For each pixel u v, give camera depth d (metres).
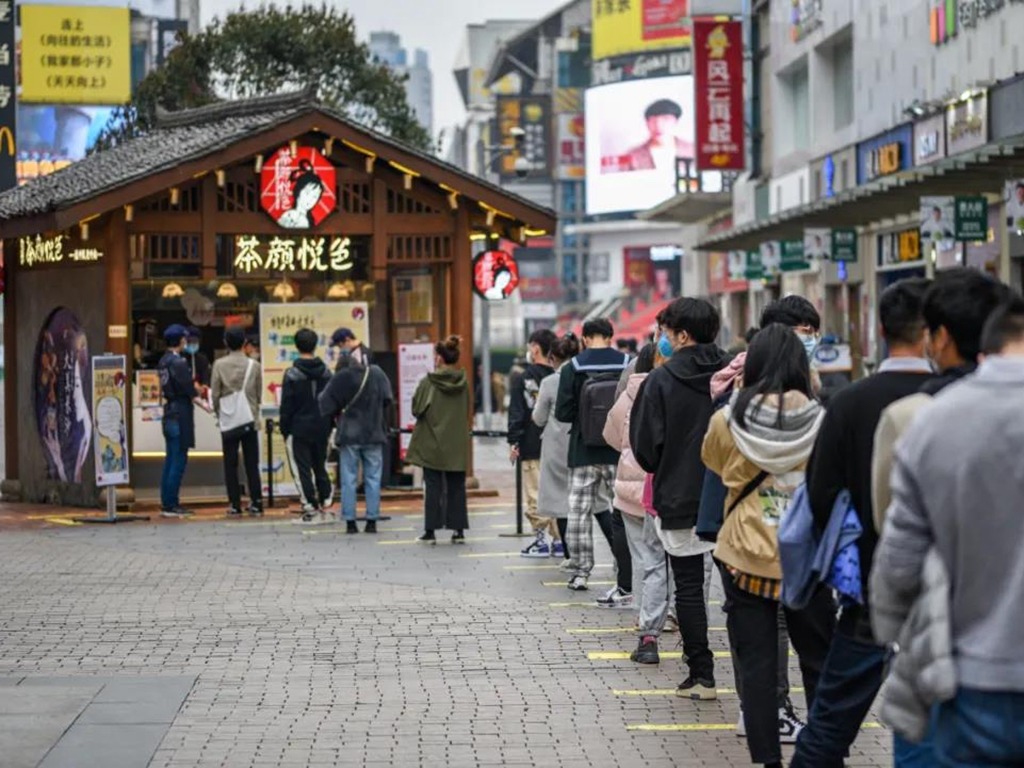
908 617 5.12
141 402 21.55
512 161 112.31
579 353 14.59
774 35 46.91
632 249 105.56
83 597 13.83
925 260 32.78
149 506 21.14
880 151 35.69
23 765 8.25
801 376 8.09
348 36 45.88
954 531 4.90
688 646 9.94
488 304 42.25
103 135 39.78
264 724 9.25
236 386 20.36
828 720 7.06
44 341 22.55
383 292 23.16
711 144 48.00
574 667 10.90
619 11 102.19
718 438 8.16
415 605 13.41
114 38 55.56
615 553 13.27
